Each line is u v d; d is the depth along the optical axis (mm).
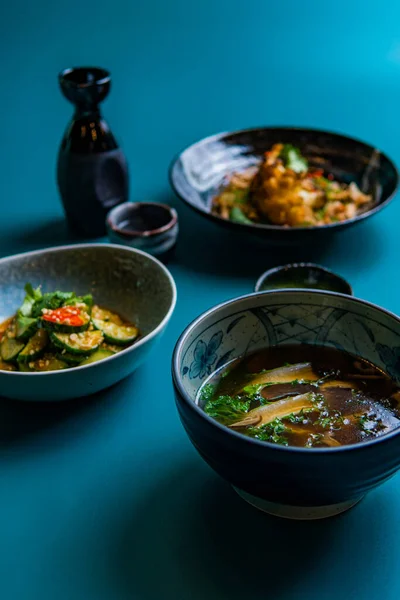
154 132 1155
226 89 1310
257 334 621
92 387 646
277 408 577
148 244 815
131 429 651
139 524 579
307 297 612
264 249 861
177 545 564
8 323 729
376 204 899
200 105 1254
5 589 543
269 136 989
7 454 631
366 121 1173
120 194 890
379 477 509
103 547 565
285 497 518
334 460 486
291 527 571
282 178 869
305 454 485
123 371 649
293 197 862
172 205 944
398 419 567
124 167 884
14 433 648
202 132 1159
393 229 889
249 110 1235
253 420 568
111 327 705
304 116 1206
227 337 611
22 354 663
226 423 567
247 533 568
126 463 623
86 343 667
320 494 510
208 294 797
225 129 1171
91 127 854
